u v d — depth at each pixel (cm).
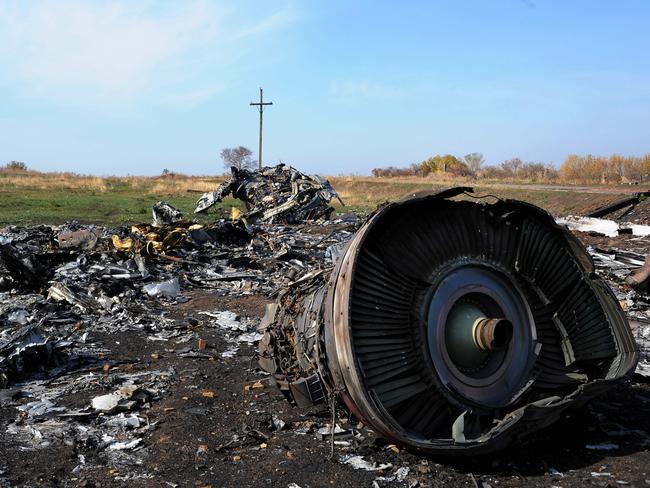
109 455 558
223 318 1141
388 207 533
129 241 1656
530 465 536
